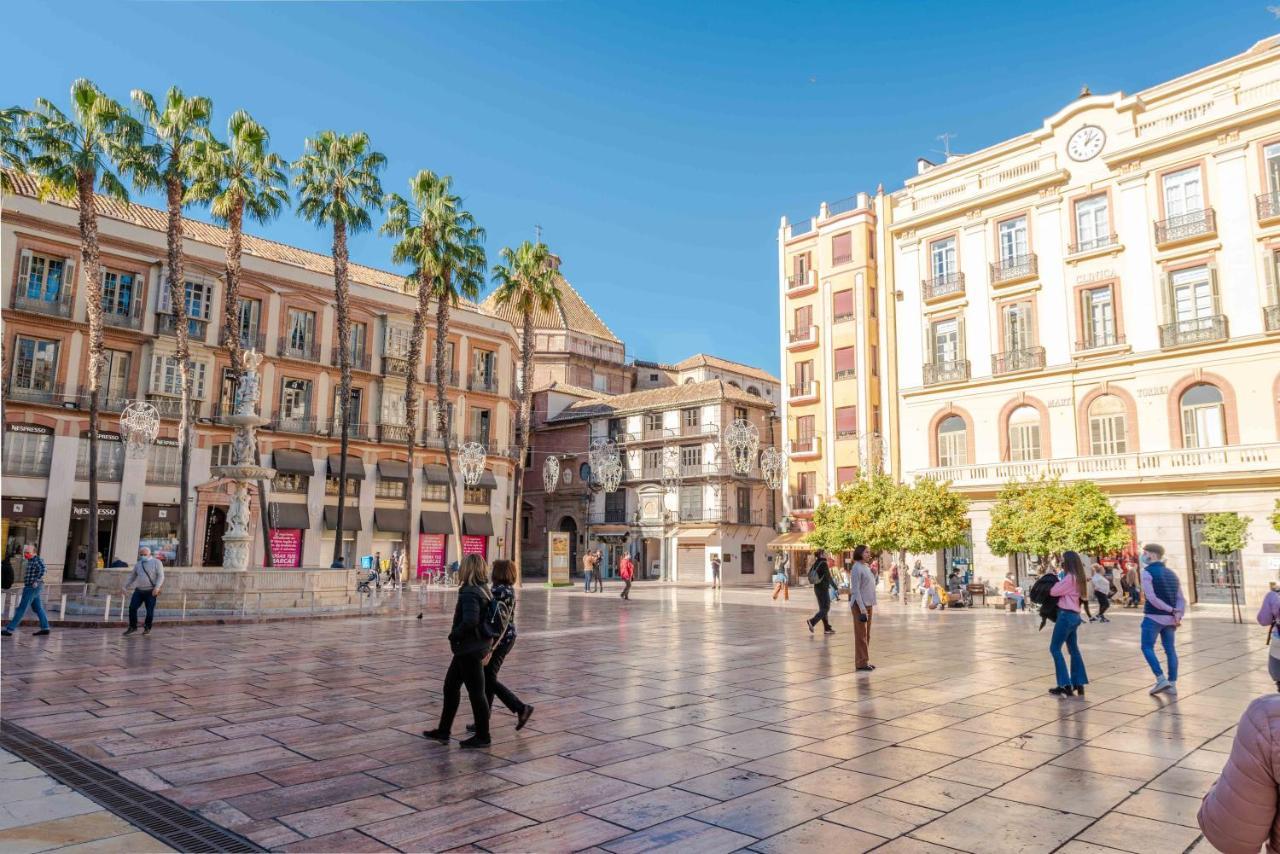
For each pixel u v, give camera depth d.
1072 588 9.46
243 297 40.53
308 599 20.30
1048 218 32.34
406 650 13.25
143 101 29.58
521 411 39.53
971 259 34.53
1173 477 27.56
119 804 5.36
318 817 5.15
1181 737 7.32
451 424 47.88
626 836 4.83
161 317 37.41
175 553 36.69
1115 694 9.55
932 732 7.52
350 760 6.49
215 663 11.68
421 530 45.09
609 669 11.52
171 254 29.84
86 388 35.09
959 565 32.81
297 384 42.25
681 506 52.31
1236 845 2.09
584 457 57.72
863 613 11.43
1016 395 32.47
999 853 4.55
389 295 45.94
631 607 25.05
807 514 43.78
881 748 6.92
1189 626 19.50
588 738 7.28
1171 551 27.72
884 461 38.22
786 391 45.72
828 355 43.78
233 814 5.20
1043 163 32.88
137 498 35.78
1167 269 29.17
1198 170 28.83
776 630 17.45
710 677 10.79
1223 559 26.70
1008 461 32.31
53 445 34.06
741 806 5.38
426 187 37.69
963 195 35.22
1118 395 29.92
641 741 7.17
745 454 47.41
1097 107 31.36
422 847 4.65
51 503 33.66
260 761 6.45
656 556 53.47
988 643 15.08
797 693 9.56
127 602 18.94
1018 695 9.46
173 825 4.98
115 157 28.83
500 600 7.20
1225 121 27.92
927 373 35.22
